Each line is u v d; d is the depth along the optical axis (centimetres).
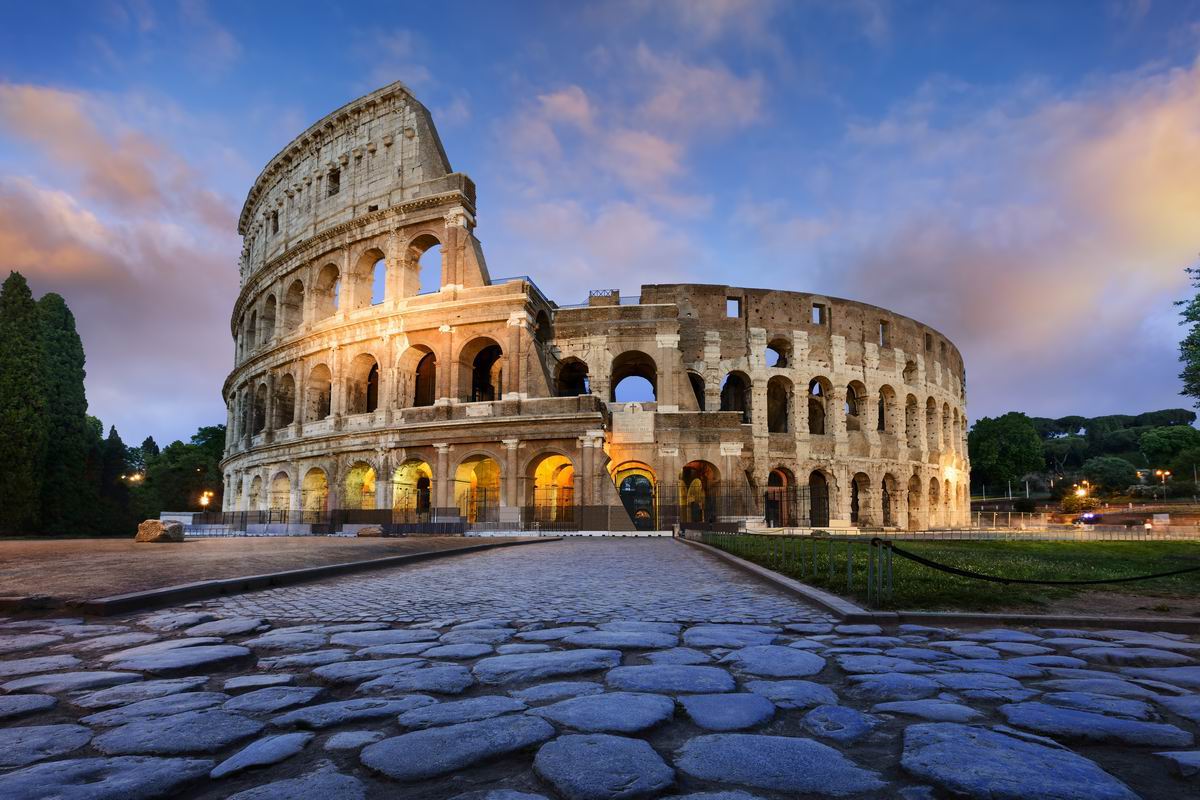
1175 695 618
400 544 2994
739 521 5509
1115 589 1427
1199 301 4319
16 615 1094
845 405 7056
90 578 1439
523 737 486
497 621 1052
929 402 8200
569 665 722
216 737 495
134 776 412
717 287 6894
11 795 381
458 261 5594
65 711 571
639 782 403
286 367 6581
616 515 4816
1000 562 2177
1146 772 436
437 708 564
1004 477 13375
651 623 1032
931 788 404
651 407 5891
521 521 4894
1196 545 3703
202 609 1164
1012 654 815
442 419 5369
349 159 6384
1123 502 12056
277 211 7212
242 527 5569
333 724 530
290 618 1084
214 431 10556
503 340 5369
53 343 7562
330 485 5819
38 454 6981
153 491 9569
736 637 905
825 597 1253
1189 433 13900
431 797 391
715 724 527
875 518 6969
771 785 409
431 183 5809
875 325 7438
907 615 1051
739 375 7044
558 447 5069
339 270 6212
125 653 796
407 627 1002
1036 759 439
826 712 560
